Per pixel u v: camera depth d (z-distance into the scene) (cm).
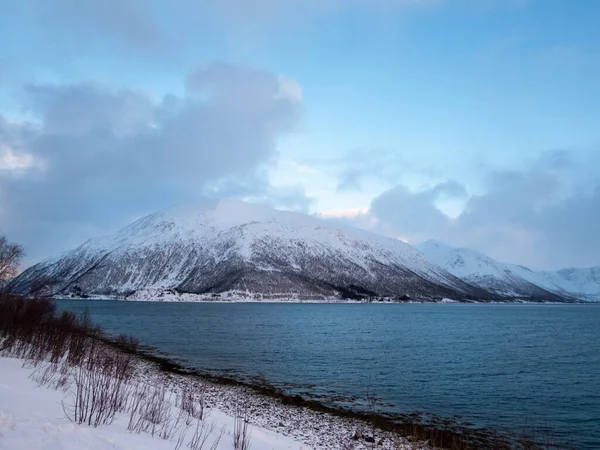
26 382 1495
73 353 2384
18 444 761
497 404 2892
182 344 5797
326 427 2208
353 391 3158
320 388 3216
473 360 4828
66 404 1259
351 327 9600
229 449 1290
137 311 15538
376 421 2391
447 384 3503
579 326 11088
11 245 6981
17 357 2156
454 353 5412
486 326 10731
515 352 5600
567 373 4066
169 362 4169
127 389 1775
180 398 2331
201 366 4025
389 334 8012
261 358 4650
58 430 904
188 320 10969
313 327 9400
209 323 10056
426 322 12112
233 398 2730
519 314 19262
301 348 5612
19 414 975
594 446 2102
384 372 3969
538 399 3044
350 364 4378
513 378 3794
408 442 2022
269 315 14525
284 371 3894
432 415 2580
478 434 2223
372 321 12162
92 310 15212
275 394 2952
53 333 2822
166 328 8350
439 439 2114
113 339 5850
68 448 812
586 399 3052
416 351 5547
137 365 3750
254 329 8538
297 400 2802
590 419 2559
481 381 3644
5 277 6862
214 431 1530
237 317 12812
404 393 3153
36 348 2331
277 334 7556
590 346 6347
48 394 1359
